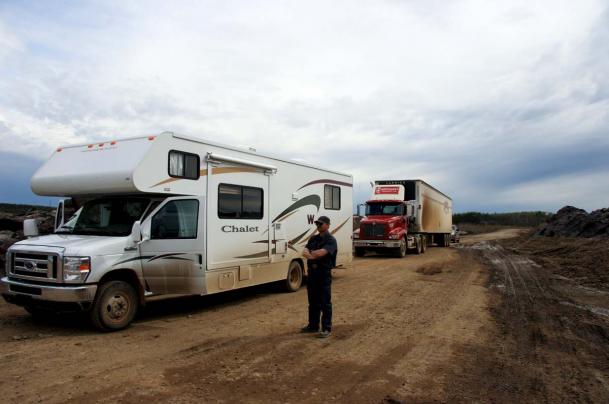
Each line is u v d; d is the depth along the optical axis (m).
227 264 8.98
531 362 6.07
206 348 6.31
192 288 8.21
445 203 32.75
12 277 7.28
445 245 33.34
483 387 5.14
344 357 6.07
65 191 8.18
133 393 4.66
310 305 7.33
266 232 10.25
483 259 21.56
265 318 8.34
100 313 6.98
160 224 7.86
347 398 4.71
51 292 6.69
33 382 4.92
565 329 7.91
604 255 18.09
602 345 6.98
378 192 24.66
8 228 14.41
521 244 33.66
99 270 6.93
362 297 10.72
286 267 11.09
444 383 5.23
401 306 9.66
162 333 7.14
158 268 7.80
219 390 4.82
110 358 5.79
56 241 7.24
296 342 6.70
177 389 4.81
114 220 8.00
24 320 7.89
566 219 35.75
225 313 8.78
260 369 5.51
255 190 9.95
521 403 4.73
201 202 8.30
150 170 7.63
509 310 9.43
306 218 11.88
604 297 11.25
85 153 8.30
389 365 5.80
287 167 11.12
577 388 5.17
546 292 11.88
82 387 4.79
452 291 11.70
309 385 5.05
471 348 6.65
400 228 23.38
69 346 6.30
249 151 9.80
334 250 7.11
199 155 8.53
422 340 7.02
